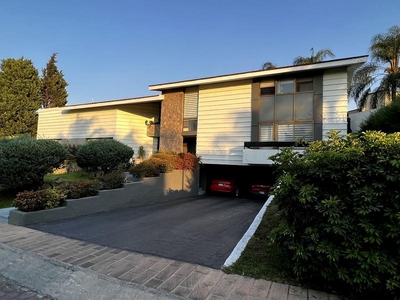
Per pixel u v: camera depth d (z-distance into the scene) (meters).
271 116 11.27
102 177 8.74
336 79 10.15
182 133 13.60
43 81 28.78
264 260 3.71
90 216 7.05
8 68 21.97
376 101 17.67
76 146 13.34
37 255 4.14
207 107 12.95
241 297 2.84
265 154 10.64
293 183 3.11
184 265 3.71
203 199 11.49
